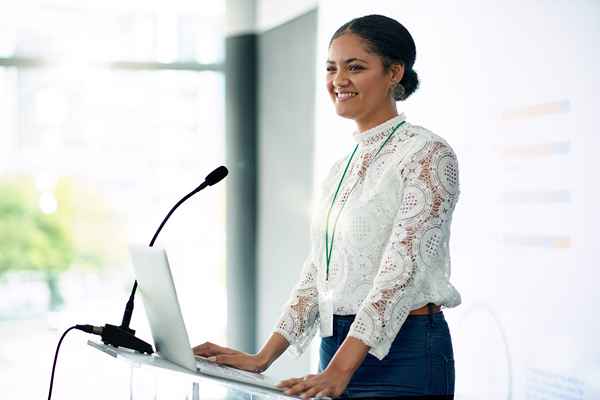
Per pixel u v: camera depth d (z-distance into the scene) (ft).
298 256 26.73
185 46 29.27
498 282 16.10
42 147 28.84
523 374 15.30
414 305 8.66
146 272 8.50
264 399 8.09
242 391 7.83
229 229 29.27
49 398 9.52
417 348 8.74
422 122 18.97
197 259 29.19
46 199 28.91
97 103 28.99
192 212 29.30
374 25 9.15
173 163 29.27
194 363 8.02
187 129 29.32
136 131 29.19
